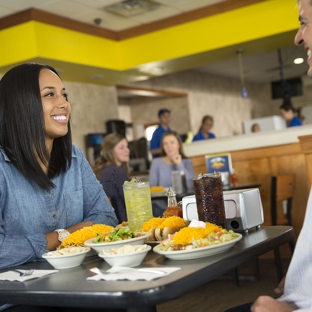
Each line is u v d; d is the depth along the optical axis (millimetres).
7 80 1845
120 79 7508
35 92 1817
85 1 5531
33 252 1660
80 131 7238
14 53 5723
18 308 1571
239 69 11055
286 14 5828
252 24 6012
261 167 5301
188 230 1406
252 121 11352
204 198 1644
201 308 3439
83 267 1477
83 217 2121
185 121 10305
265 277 4180
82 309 1716
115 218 2137
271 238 1538
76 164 2074
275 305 1249
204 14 6262
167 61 6676
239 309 1537
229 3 6105
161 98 10625
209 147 6238
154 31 6602
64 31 5992
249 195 1755
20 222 1834
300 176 5102
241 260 1365
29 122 1814
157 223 1691
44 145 1841
